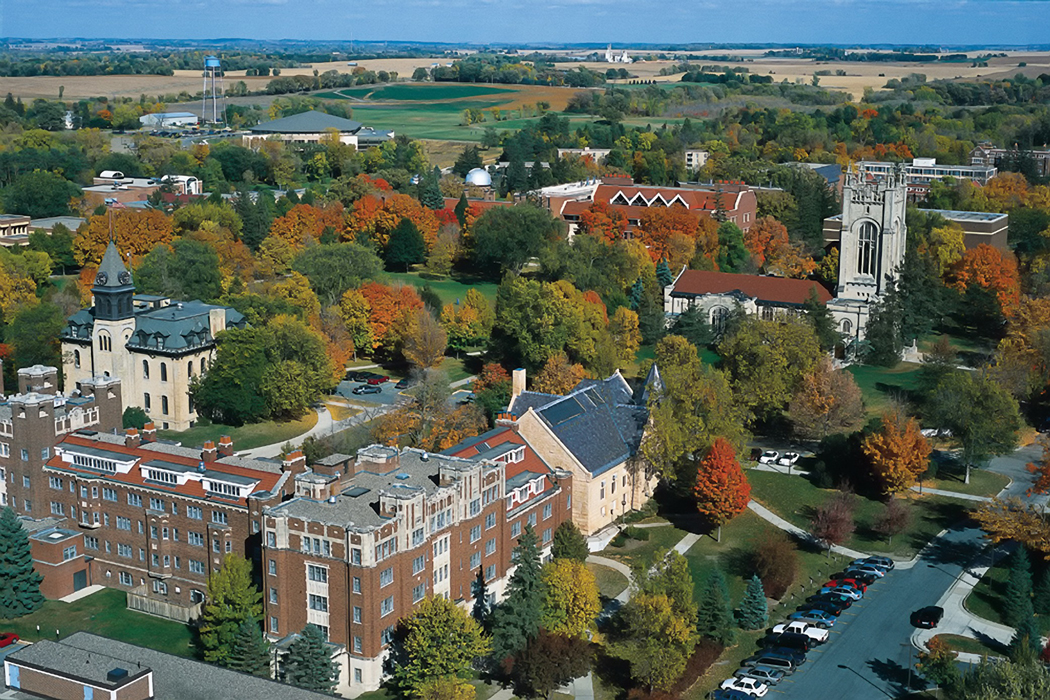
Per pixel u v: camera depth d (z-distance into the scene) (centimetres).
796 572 15612
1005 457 19538
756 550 15762
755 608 14225
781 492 18038
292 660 12400
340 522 12612
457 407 19412
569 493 16012
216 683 11100
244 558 14012
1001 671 11900
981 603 14750
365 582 12450
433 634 12325
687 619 13288
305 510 12900
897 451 17125
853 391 19675
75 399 16550
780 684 12962
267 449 19725
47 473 15662
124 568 15225
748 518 17212
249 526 14138
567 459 16038
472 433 17862
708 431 17575
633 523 16950
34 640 13775
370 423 19150
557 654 12556
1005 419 18550
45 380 17275
